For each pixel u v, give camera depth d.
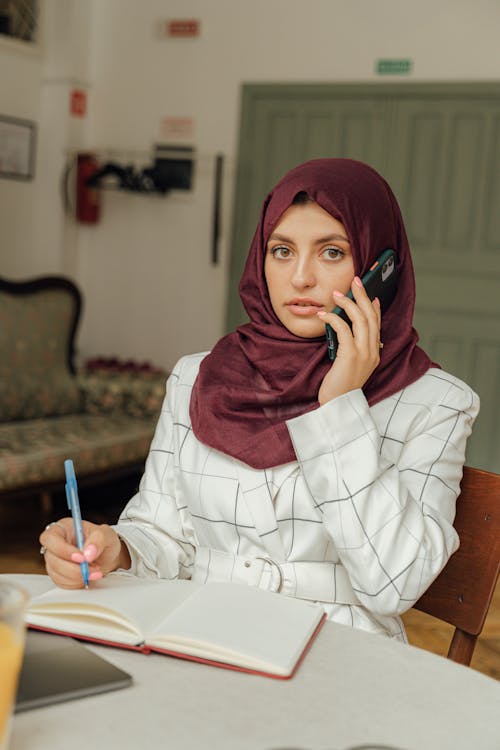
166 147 5.21
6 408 3.86
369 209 1.34
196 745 0.75
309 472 1.20
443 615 1.30
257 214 5.06
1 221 5.04
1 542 3.64
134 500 1.47
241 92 5.01
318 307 1.33
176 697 0.84
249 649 0.92
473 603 1.27
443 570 1.31
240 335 1.46
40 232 5.32
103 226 5.41
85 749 0.73
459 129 4.57
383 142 4.73
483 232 4.57
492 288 4.57
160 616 1.00
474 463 4.64
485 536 1.28
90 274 5.47
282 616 1.03
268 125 4.98
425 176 4.66
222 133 5.07
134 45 5.24
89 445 3.59
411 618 3.03
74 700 0.82
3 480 3.18
